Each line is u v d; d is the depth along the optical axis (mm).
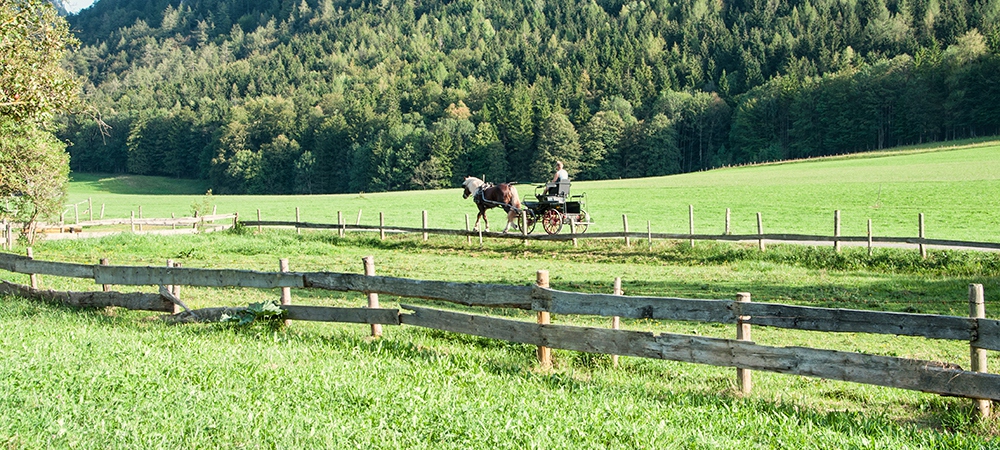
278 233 33281
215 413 6168
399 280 9719
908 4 164000
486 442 5777
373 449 5559
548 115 128750
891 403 7766
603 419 6453
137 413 6164
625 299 8062
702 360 7559
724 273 20953
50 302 12789
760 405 7234
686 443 5891
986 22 141125
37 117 16203
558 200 26672
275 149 134000
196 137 151000
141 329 10469
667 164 116625
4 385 6738
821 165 84750
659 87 152000
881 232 30281
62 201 29828
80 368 7555
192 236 29891
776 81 131625
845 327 7043
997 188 43844
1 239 28297
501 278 19828
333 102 157500
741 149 126625
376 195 80375
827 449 5895
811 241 25531
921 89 108875
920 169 62562
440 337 10766
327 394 6914
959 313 14273
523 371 8508
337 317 10156
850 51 144750
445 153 116375
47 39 16469
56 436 5562
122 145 154375
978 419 6523
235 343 9375
